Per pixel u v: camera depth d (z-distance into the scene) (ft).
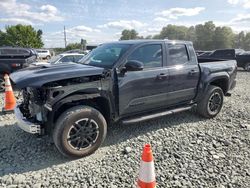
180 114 19.38
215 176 11.05
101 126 12.85
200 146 13.96
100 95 12.85
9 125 16.75
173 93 15.99
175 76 15.78
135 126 16.75
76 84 12.16
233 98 25.90
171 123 17.44
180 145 14.02
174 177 10.88
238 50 65.62
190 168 11.65
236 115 19.52
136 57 14.21
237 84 36.63
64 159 12.37
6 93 19.62
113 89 13.29
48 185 10.25
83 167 11.64
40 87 11.27
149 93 14.73
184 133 15.74
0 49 31.78
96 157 12.62
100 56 14.92
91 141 12.73
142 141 14.49
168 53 15.76
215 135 15.52
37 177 10.80
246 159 12.57
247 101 24.53
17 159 12.29
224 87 19.79
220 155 12.91
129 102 13.98
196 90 17.44
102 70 12.77
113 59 13.87
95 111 12.56
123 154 12.95
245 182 10.68
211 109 18.51
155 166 11.73
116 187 10.15
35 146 13.69
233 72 19.97
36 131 11.96
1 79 28.25
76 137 12.23
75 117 11.98
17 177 10.71
